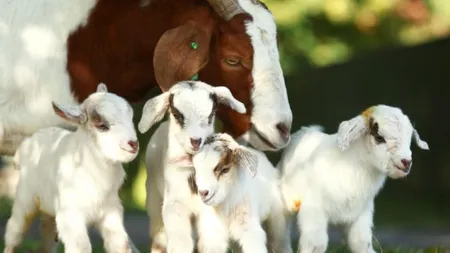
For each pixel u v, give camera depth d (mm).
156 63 11922
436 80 26750
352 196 11438
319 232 11438
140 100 12820
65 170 11195
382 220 24125
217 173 10664
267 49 12070
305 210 11508
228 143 10758
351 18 29594
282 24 28297
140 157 23000
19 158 11891
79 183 11109
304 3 28422
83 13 12234
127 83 12500
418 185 26328
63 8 12203
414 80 27250
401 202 25922
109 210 11266
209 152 10680
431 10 31031
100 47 12289
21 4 12203
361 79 28312
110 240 11250
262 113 11969
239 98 12062
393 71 27812
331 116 28438
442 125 26375
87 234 11125
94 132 10938
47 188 11477
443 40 26969
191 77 11930
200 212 11117
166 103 11086
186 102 10844
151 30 12352
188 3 12320
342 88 28578
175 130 10977
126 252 11266
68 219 11070
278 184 11867
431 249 15242
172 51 11922
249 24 12078
